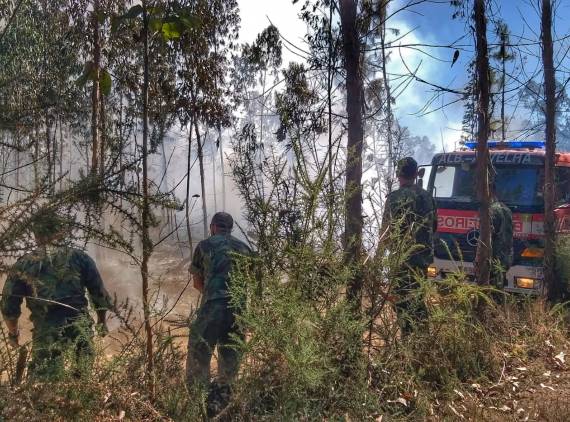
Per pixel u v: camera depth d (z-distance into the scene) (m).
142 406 3.35
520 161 8.18
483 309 5.75
